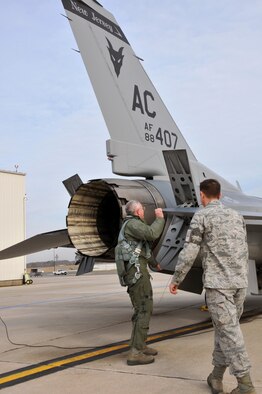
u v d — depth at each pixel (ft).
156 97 23.90
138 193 20.18
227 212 12.12
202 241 12.17
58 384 13.28
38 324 26.53
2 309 36.60
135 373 14.08
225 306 11.46
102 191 20.81
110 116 20.98
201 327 23.02
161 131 23.65
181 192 19.85
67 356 17.06
